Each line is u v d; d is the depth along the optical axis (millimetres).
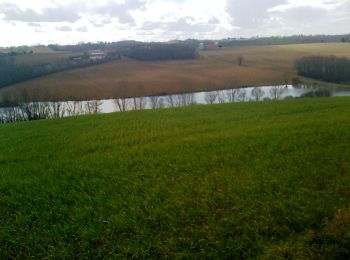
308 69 96938
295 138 16266
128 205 10000
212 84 90875
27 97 74312
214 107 33469
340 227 7855
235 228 8273
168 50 124875
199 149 15750
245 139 16953
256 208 9156
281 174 11523
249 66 110062
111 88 86625
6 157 16828
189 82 93062
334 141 15289
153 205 9883
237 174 11953
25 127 27562
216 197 10055
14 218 9859
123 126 24625
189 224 8672
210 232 8188
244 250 7461
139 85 89750
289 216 8570
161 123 24953
